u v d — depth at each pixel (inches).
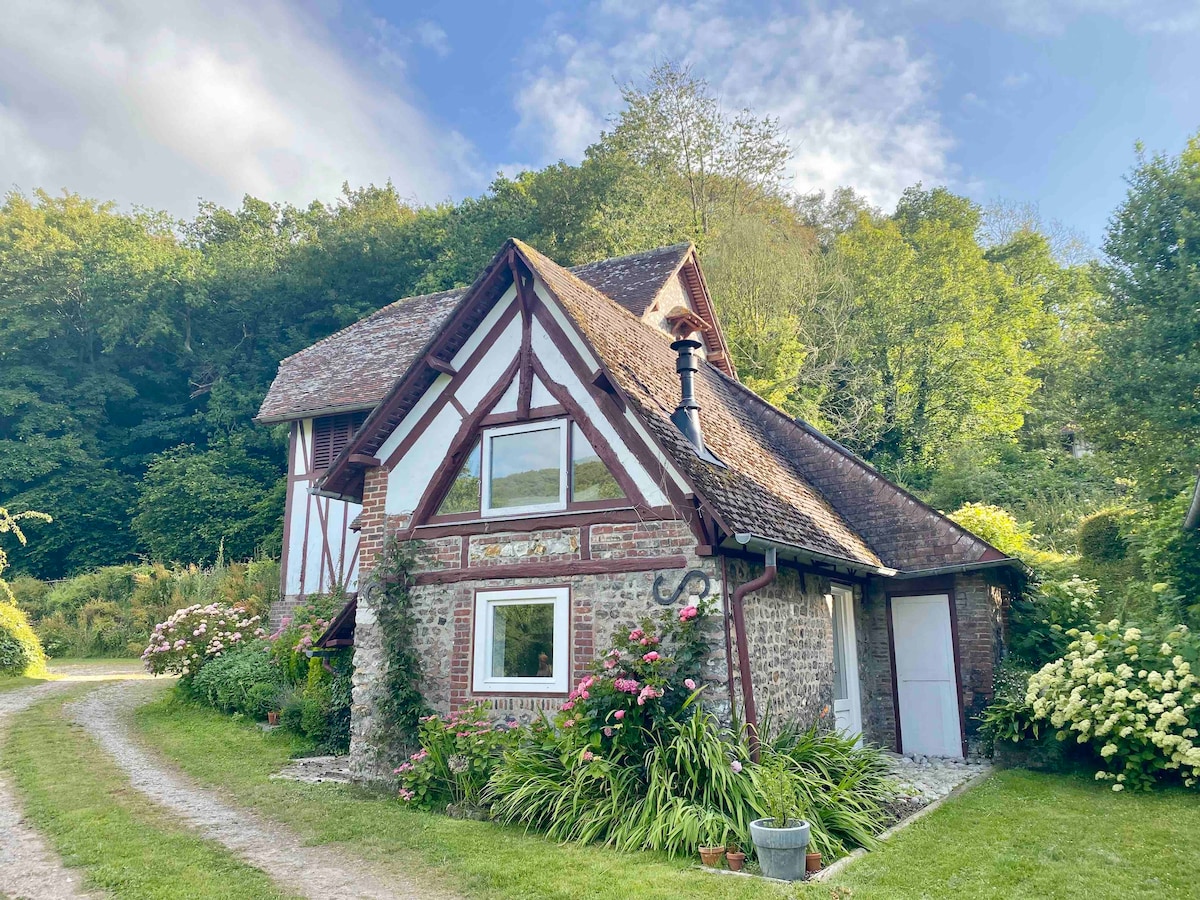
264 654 558.3
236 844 272.8
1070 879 225.8
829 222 1546.5
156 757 417.4
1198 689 327.9
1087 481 1013.8
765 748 301.0
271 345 1467.8
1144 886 219.5
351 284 1459.2
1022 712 396.2
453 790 327.9
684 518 318.3
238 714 516.1
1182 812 289.3
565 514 354.9
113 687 652.7
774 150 1224.2
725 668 303.4
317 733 450.6
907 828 283.9
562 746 298.8
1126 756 335.3
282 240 1754.4
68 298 1480.1
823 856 251.1
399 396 401.1
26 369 1401.3
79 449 1350.9
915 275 1224.8
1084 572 684.1
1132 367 794.2
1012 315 1311.5
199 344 1509.6
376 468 417.1
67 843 268.1
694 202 1243.2
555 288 370.6
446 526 386.9
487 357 394.9
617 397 351.9
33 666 724.0
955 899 211.8
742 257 1040.2
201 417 1432.1
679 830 254.8
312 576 703.7
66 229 1611.7
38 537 1279.5
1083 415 834.8
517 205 1333.7
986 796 329.7
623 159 1230.3
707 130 1234.0
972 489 988.6
